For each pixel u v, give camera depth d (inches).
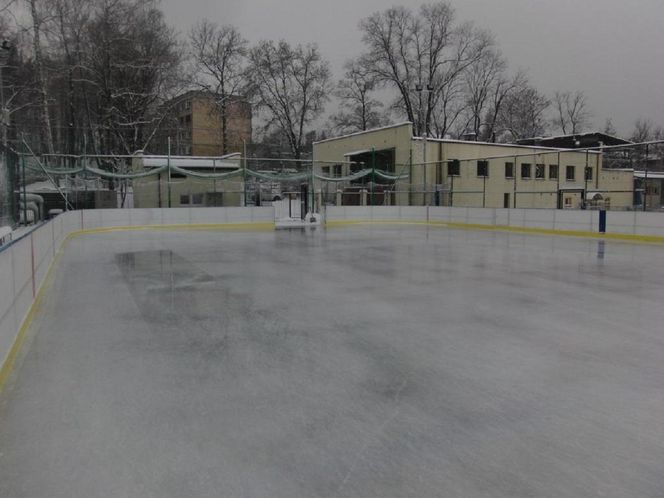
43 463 122.1
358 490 110.3
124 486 112.2
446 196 1114.7
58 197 858.1
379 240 730.2
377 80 1903.3
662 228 673.6
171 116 1524.4
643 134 2465.6
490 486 112.1
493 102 2030.0
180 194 938.1
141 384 172.7
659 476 116.9
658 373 186.1
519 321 262.4
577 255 551.2
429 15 1819.6
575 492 110.2
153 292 336.5
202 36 1733.5
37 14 1151.6
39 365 192.9
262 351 209.0
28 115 1196.5
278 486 112.0
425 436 135.6
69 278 390.9
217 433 137.1
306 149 2065.7
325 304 301.6
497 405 156.4
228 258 517.3
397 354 206.2
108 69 1318.9
